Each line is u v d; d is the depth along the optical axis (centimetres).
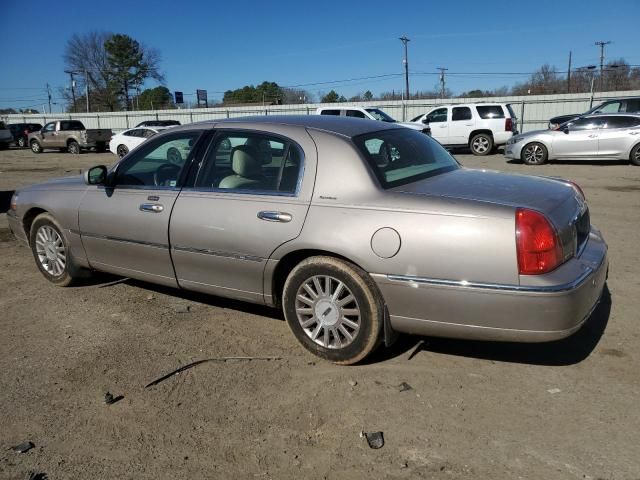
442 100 3366
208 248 404
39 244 544
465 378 350
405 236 327
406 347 395
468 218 316
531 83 7612
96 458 283
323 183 360
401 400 327
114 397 339
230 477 267
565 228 326
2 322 457
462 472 265
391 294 337
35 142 2992
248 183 393
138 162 461
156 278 452
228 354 393
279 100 6775
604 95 3081
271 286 387
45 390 350
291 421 311
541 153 1642
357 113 1912
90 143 2847
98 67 7781
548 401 322
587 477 259
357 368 367
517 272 307
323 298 366
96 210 475
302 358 384
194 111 4156
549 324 309
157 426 310
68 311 478
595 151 1583
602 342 392
